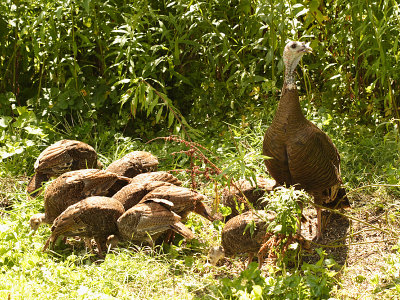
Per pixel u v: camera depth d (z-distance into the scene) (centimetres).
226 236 591
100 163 776
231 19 937
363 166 797
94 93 904
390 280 557
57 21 882
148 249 627
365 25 774
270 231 564
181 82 948
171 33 930
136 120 922
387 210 677
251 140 844
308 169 618
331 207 688
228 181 544
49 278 554
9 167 785
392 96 825
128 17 882
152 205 608
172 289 561
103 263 583
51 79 879
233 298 532
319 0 839
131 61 819
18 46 894
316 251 605
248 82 866
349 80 906
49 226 671
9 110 883
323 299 524
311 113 866
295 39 841
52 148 725
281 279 533
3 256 592
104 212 607
